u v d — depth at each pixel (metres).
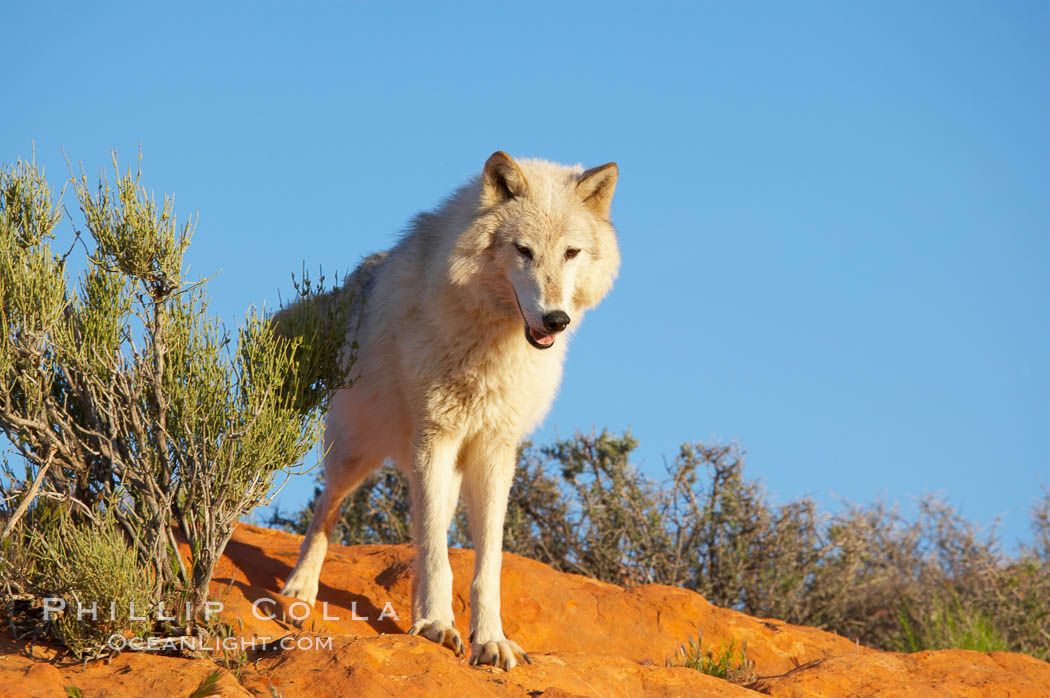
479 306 19.62
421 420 19.98
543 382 20.61
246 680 14.80
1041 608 38.22
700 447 40.06
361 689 14.69
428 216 21.89
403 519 41.88
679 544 38.03
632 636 23.73
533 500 40.28
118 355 17.09
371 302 21.70
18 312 16.09
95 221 16.66
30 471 17.05
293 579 22.17
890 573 40.16
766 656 23.72
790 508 39.56
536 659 18.36
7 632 15.94
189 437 16.80
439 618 18.22
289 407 18.44
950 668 22.17
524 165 21.61
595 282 20.67
